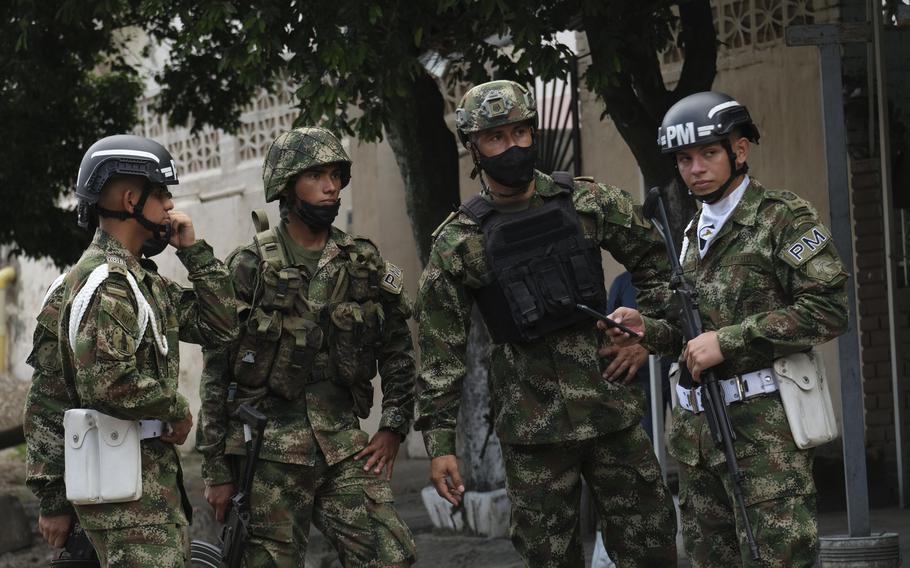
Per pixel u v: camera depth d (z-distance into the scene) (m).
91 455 5.31
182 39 8.99
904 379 10.98
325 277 6.27
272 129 18.56
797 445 5.32
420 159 10.62
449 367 5.85
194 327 5.99
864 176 11.17
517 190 5.75
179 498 5.56
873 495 10.68
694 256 5.67
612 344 5.68
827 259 5.33
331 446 6.19
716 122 5.45
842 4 11.29
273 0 8.69
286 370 6.15
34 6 11.17
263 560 6.13
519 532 5.95
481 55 9.03
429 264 5.85
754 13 12.32
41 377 5.68
